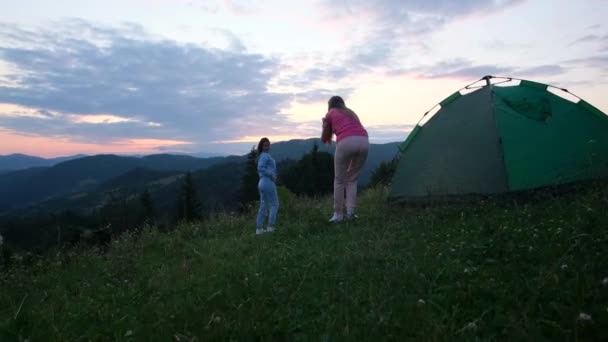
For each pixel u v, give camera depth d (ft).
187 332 10.21
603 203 17.74
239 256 20.13
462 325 9.20
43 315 13.10
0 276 20.58
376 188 44.98
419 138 29.30
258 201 40.70
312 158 181.27
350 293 11.98
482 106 26.96
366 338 8.91
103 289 16.83
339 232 22.84
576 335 7.62
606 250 11.82
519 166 24.56
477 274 12.20
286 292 12.85
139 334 10.66
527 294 10.06
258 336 9.96
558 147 24.39
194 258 21.70
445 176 26.99
